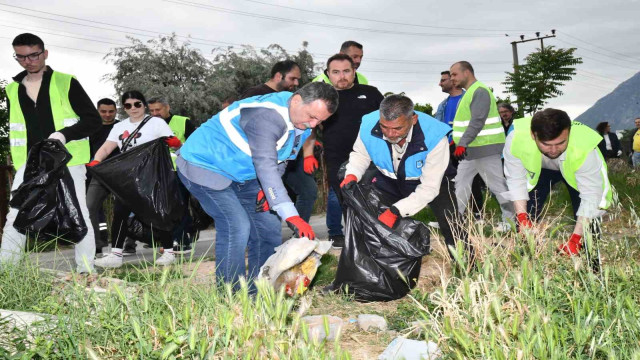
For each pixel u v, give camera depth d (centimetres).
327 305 430
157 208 493
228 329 230
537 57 3022
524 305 262
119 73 2903
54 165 484
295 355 223
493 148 632
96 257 688
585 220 329
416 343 324
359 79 658
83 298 302
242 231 396
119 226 621
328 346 343
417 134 437
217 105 2864
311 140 584
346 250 448
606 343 245
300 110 356
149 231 638
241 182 402
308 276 390
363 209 445
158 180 496
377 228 438
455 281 396
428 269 535
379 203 452
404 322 380
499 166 636
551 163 444
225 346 231
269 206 384
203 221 688
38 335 272
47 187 482
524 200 427
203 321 272
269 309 237
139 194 490
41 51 504
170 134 619
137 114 605
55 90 514
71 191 493
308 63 2955
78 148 526
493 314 258
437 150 438
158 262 634
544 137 366
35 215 477
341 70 574
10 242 486
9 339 279
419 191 441
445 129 440
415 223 443
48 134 512
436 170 440
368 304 439
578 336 241
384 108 401
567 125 365
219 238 399
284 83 593
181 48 2908
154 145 503
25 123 514
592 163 397
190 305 287
